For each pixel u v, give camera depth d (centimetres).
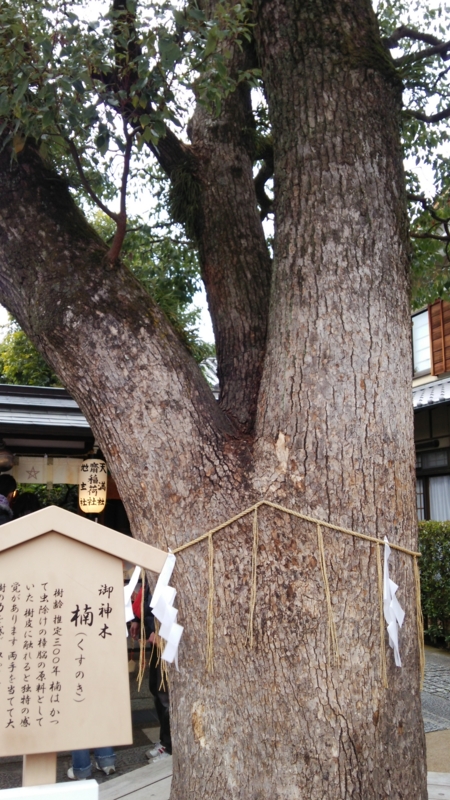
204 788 222
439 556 755
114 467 252
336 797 209
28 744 170
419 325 1188
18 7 311
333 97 263
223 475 238
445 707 540
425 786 232
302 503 228
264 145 441
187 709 232
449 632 742
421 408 852
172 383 250
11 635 178
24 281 268
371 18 282
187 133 396
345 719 214
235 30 301
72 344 254
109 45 299
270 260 335
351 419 233
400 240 263
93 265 267
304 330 244
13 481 554
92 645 182
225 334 308
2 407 581
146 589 422
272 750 215
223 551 230
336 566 223
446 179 588
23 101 272
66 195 290
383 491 233
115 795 365
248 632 222
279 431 238
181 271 651
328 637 218
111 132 296
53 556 186
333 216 252
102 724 176
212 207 338
